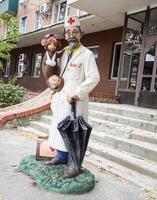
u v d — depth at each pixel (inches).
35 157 176.4
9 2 898.1
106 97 407.5
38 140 179.8
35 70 792.3
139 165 183.8
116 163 198.8
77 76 153.8
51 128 161.8
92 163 195.9
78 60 153.5
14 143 242.7
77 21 155.0
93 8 417.7
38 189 148.2
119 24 483.8
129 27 423.2
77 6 413.7
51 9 737.0
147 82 386.3
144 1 379.2
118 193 151.3
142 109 319.9
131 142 215.8
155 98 369.7
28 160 173.9
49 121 305.1
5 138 260.2
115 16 446.0
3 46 539.2
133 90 406.9
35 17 816.9
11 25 556.4
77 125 147.6
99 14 440.8
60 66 160.1
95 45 570.3
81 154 151.2
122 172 181.8
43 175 153.7
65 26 156.4
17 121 311.4
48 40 153.8
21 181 157.3
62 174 153.4
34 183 154.6
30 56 807.1
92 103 343.0
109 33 534.9
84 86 148.0
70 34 154.3
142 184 164.1
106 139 232.8
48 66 156.1
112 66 528.1
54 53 156.6
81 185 146.1
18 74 858.8
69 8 655.8
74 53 155.9
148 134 227.9
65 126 147.9
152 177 175.6
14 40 553.3
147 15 391.5
